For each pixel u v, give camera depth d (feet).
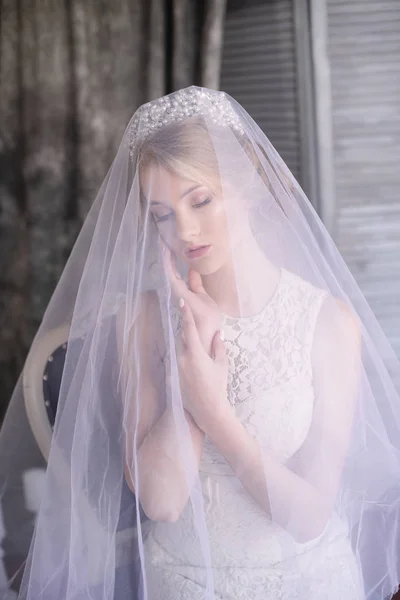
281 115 8.92
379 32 8.49
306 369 4.23
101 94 9.51
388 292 8.91
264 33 8.83
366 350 4.53
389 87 8.59
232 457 3.97
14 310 9.96
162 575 4.04
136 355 4.18
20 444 5.70
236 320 4.24
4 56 9.59
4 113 9.73
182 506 3.98
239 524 4.04
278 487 3.95
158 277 4.20
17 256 10.00
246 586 3.92
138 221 4.23
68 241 9.87
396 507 4.52
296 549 4.02
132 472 4.08
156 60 9.25
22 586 4.47
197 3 8.91
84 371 4.34
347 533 4.33
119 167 4.40
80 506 4.17
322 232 4.67
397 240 8.84
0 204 9.93
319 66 8.60
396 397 4.60
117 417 4.28
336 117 8.72
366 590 4.63
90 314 4.44
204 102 4.20
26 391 5.63
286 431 4.15
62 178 9.77
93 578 4.14
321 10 8.48
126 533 4.28
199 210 4.11
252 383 4.16
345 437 4.25
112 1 9.28
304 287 4.37
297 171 8.93
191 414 4.06
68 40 9.46
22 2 9.43
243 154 4.18
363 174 8.79
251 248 4.28
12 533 5.43
